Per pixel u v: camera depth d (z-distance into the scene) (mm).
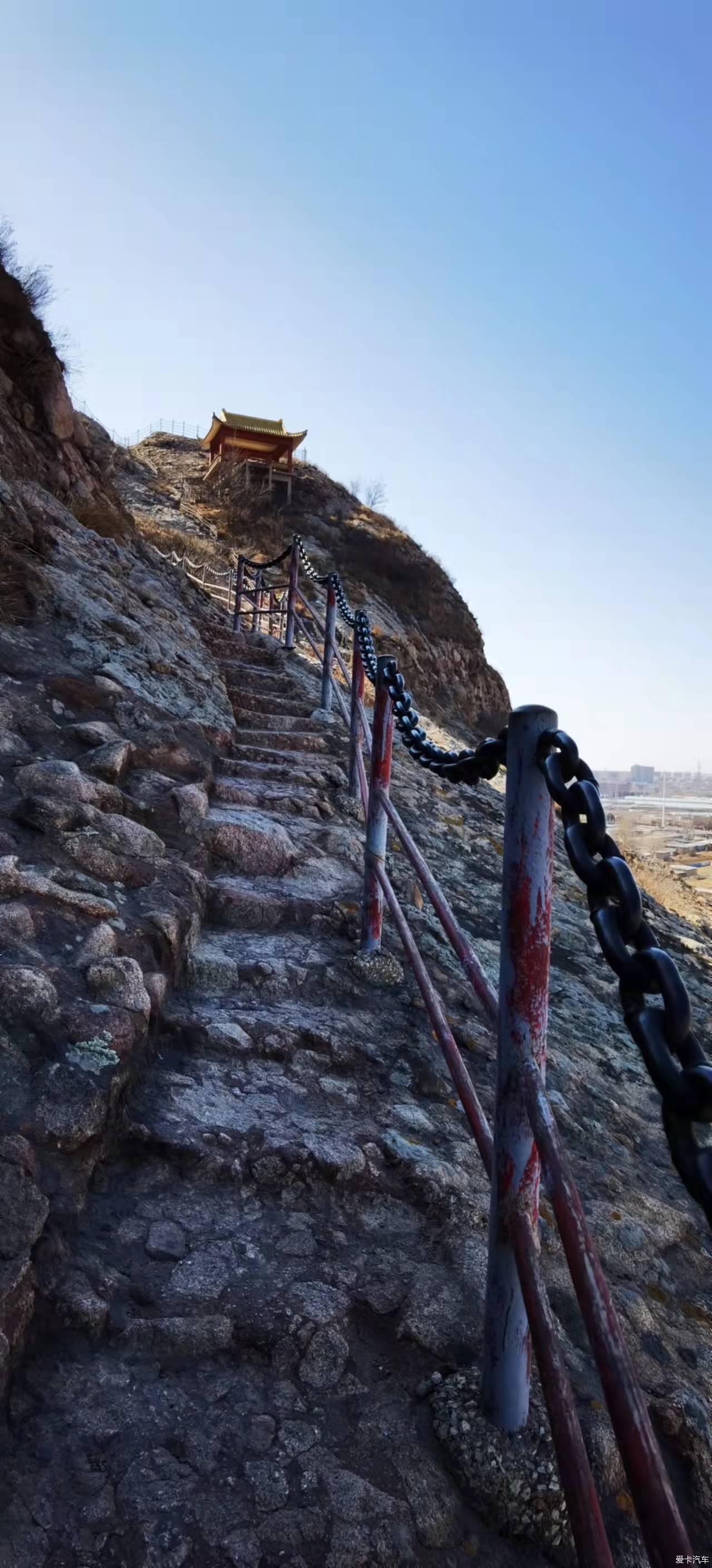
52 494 8508
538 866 1547
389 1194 2260
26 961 2346
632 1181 2766
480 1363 1782
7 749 3551
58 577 5668
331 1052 2781
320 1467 1571
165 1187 2133
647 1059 837
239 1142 2264
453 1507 1561
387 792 3432
